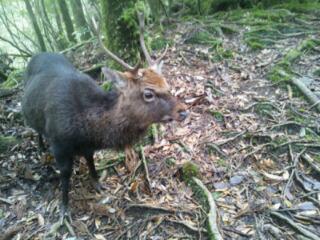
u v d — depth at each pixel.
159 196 3.92
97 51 6.78
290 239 3.28
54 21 15.20
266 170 4.09
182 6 9.29
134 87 3.38
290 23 7.20
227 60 6.20
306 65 5.90
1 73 7.48
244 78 5.73
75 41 11.96
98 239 3.59
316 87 5.30
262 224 3.45
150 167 4.25
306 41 6.36
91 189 4.19
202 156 4.34
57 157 3.75
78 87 3.67
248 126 4.72
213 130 4.70
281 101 5.11
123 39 5.42
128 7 5.32
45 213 3.97
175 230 3.53
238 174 4.06
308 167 4.05
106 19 5.44
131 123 3.50
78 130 3.58
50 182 4.34
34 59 4.56
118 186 4.16
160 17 7.90
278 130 4.60
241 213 3.57
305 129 4.52
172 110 3.39
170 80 5.70
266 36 6.83
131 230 3.62
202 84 5.58
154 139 4.56
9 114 5.41
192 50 6.56
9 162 4.62
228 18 7.89
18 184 4.33
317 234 3.31
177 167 4.14
